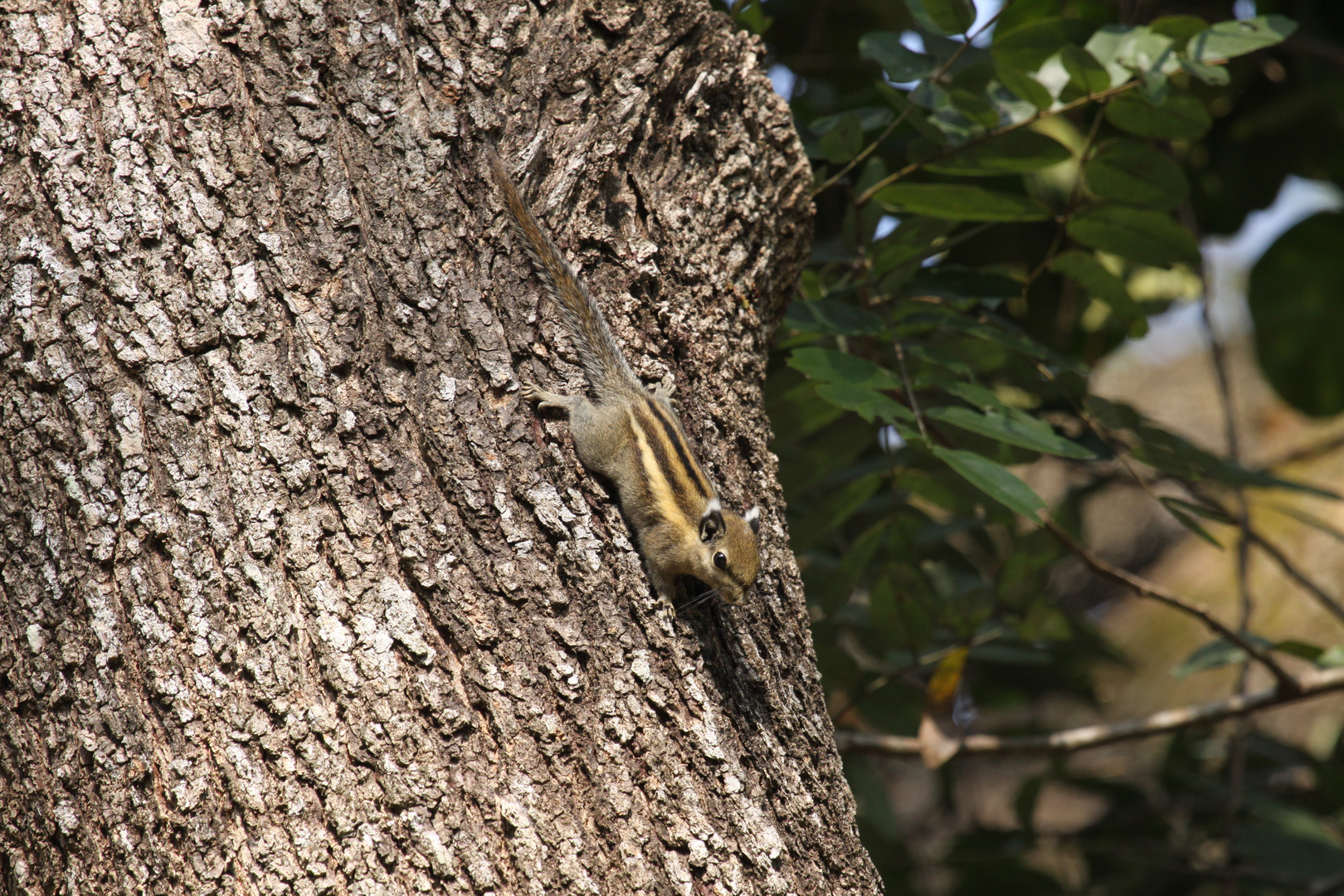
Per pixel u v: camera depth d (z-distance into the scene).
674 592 8.00
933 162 10.71
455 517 6.52
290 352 6.48
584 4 8.02
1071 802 25.20
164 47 6.74
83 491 6.15
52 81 6.61
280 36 6.94
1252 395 27.58
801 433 11.09
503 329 7.15
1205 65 9.63
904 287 11.45
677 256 8.12
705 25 8.46
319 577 6.17
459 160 7.25
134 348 6.30
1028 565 12.31
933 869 16.22
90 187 6.46
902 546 11.50
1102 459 11.98
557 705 6.34
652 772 6.41
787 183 9.07
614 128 7.91
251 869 5.73
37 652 6.05
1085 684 17.83
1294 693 12.62
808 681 7.91
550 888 5.93
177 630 6.01
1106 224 10.84
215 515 6.16
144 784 5.84
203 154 6.62
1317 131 15.27
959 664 12.33
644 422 7.70
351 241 6.78
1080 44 10.01
